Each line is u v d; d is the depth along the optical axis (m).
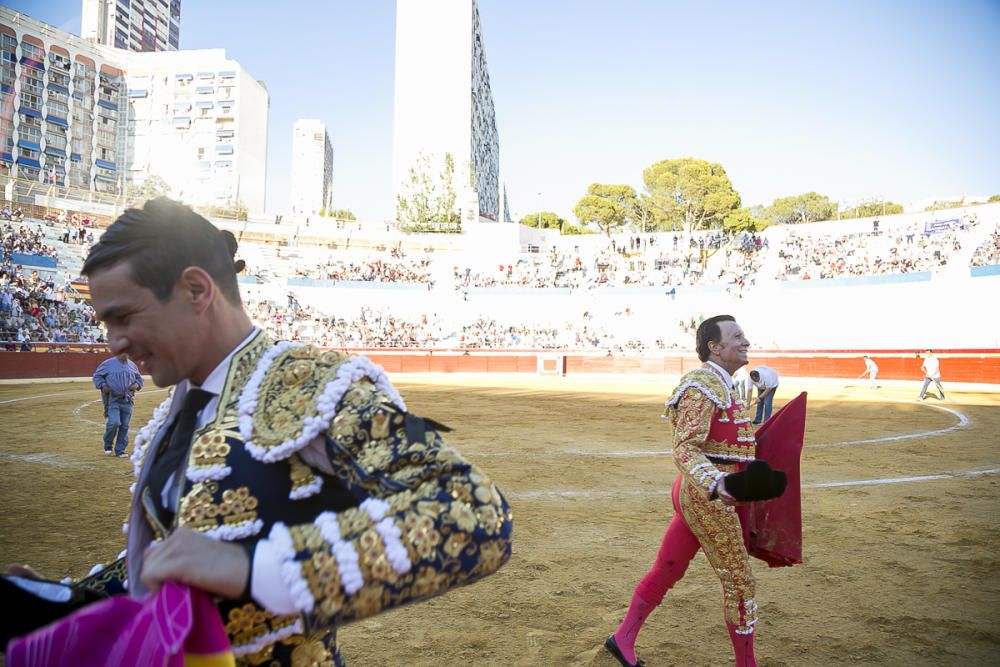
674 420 2.52
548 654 2.73
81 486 5.89
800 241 34.16
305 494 0.78
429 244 38.38
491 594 3.41
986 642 2.90
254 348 0.89
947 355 23.19
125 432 7.60
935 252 29.48
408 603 0.67
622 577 3.66
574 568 3.80
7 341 19.53
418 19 60.00
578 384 23.44
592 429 10.42
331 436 0.76
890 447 8.77
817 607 3.31
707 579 3.70
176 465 0.84
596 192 56.91
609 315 32.34
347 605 0.62
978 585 3.61
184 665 0.64
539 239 43.03
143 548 0.87
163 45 88.62
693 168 51.59
